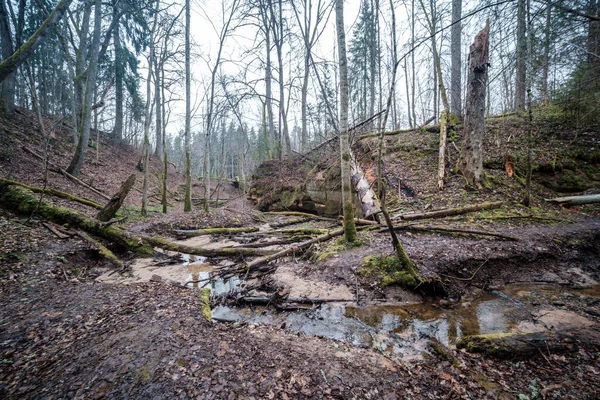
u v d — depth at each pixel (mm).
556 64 5219
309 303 4770
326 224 10727
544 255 5887
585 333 3404
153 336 3160
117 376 2492
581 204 9031
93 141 21375
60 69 19906
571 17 3682
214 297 5004
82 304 4082
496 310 4359
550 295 4770
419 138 13805
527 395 2518
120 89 25094
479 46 9359
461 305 4582
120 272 6266
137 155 25766
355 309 4531
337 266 5742
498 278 5312
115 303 4137
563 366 2900
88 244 6871
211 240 9492
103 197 12828
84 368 2617
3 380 2477
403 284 4941
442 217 8555
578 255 6023
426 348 3424
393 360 3109
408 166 12242
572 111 10609
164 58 14070
